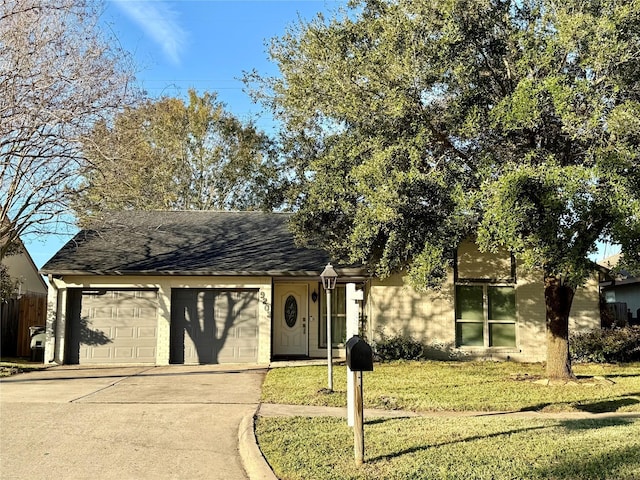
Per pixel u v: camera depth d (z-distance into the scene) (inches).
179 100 1298.0
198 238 764.6
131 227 769.6
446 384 484.1
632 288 1086.4
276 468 239.6
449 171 427.2
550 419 347.9
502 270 687.1
